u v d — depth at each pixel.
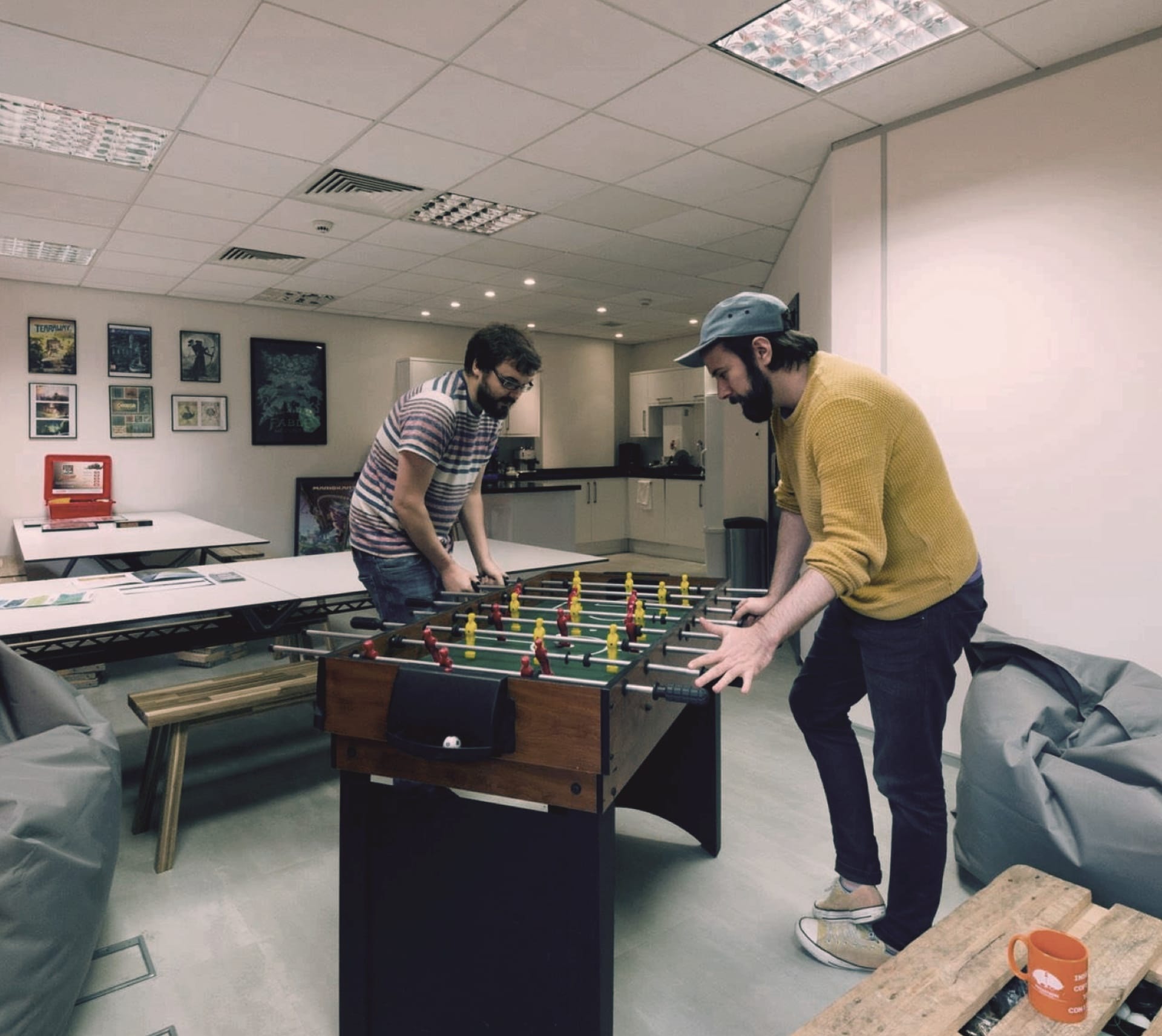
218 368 6.77
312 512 7.23
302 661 4.17
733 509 5.73
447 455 2.35
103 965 1.78
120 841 2.39
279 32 2.43
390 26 2.40
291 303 6.85
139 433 6.41
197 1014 1.62
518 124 3.14
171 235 4.70
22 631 2.27
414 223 4.52
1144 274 2.43
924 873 1.64
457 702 1.26
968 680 2.95
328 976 1.75
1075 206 2.57
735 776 2.86
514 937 1.31
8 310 5.85
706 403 5.73
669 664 1.68
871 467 1.47
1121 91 2.45
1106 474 2.54
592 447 9.53
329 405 7.42
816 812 2.57
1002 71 2.67
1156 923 1.29
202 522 5.66
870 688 1.67
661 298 6.82
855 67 2.71
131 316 6.34
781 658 4.61
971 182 2.85
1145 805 1.65
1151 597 2.47
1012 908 1.32
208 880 2.17
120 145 3.41
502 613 2.08
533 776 1.27
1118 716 1.98
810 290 4.03
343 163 3.55
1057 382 2.64
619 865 2.24
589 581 2.56
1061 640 2.69
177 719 2.23
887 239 3.15
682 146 3.38
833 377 1.53
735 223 4.57
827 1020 1.05
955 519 1.61
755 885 2.13
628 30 2.44
